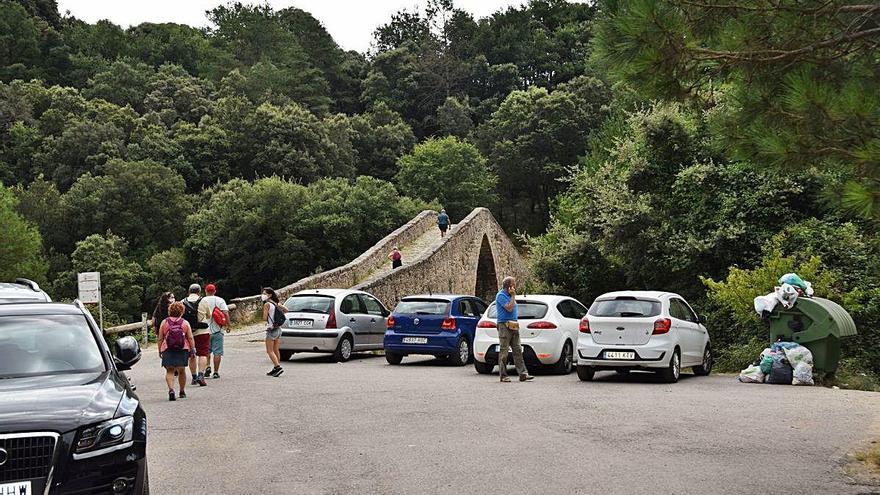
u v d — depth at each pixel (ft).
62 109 282.77
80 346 22.45
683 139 76.89
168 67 349.20
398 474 23.85
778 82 22.90
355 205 200.44
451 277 129.59
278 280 198.49
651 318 46.11
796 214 70.28
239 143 266.77
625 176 79.05
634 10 21.80
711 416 33.94
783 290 47.73
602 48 22.62
